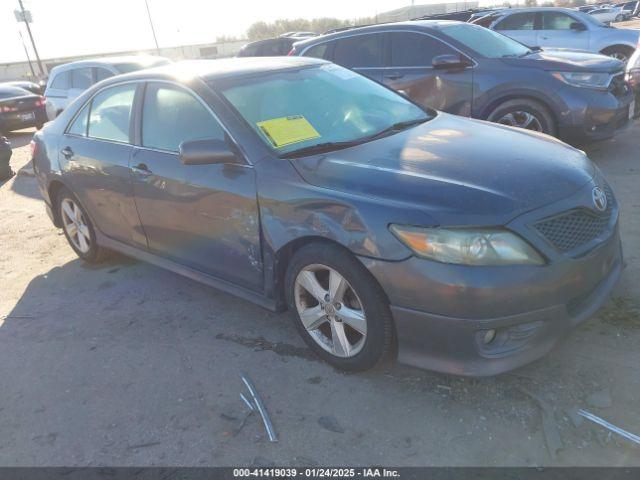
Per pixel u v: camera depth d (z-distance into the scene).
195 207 3.45
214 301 4.02
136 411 2.91
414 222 2.50
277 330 3.54
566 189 2.70
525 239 2.45
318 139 3.33
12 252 5.50
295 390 2.93
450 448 2.43
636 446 2.32
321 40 7.72
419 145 3.18
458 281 2.42
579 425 2.46
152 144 3.79
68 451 2.69
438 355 2.60
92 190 4.35
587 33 10.68
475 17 12.98
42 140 4.91
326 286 3.00
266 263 3.17
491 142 3.22
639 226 4.42
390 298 2.61
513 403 2.64
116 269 4.82
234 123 3.28
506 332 2.52
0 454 2.73
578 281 2.57
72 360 3.46
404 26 7.00
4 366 3.48
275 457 2.50
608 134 6.10
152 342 3.55
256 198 3.07
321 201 2.79
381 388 2.87
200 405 2.90
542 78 6.07
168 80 3.72
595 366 2.81
